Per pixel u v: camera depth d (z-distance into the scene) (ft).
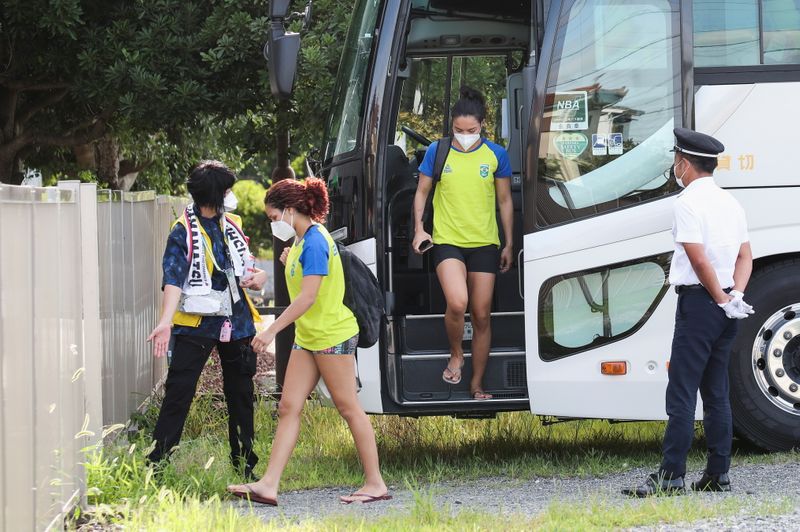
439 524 31.99
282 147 67.56
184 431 50.67
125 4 69.56
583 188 41.11
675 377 35.40
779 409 42.52
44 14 66.80
